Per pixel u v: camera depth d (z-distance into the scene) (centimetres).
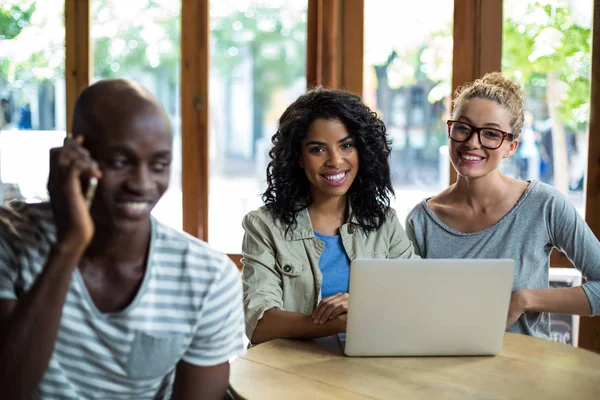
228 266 106
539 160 267
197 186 285
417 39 270
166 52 281
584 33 258
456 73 267
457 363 146
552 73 262
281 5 275
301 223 181
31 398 99
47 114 285
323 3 270
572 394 129
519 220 196
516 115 192
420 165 277
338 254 182
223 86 283
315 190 183
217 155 287
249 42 279
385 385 132
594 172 259
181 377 108
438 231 203
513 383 134
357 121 174
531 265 194
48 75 284
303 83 279
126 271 98
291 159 179
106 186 90
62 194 85
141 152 91
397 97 274
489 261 142
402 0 268
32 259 95
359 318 144
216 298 103
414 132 275
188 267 101
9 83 284
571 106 262
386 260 140
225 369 111
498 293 144
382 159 183
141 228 97
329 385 131
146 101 92
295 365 143
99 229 94
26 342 85
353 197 184
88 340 96
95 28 281
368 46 273
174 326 100
